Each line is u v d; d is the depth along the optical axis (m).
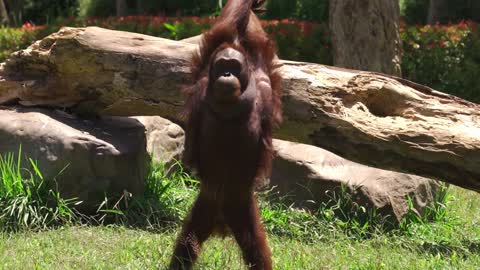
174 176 11.54
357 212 10.73
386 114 10.07
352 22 16.48
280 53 20.38
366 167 11.16
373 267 8.08
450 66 20.31
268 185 11.13
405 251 9.30
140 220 9.98
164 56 10.09
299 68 9.98
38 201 9.66
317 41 20.19
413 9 33.25
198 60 6.92
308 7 31.50
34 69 10.68
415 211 11.05
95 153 9.84
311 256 8.54
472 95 20.17
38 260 7.97
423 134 9.55
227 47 6.54
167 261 7.87
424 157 9.55
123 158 10.02
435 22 29.25
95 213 10.06
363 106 9.87
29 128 9.95
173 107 10.15
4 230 9.34
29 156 9.83
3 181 9.66
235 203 6.96
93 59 10.20
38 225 9.48
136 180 10.23
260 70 6.91
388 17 16.44
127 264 7.79
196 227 7.24
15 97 10.70
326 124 9.73
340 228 10.36
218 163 6.69
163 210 10.19
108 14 36.47
